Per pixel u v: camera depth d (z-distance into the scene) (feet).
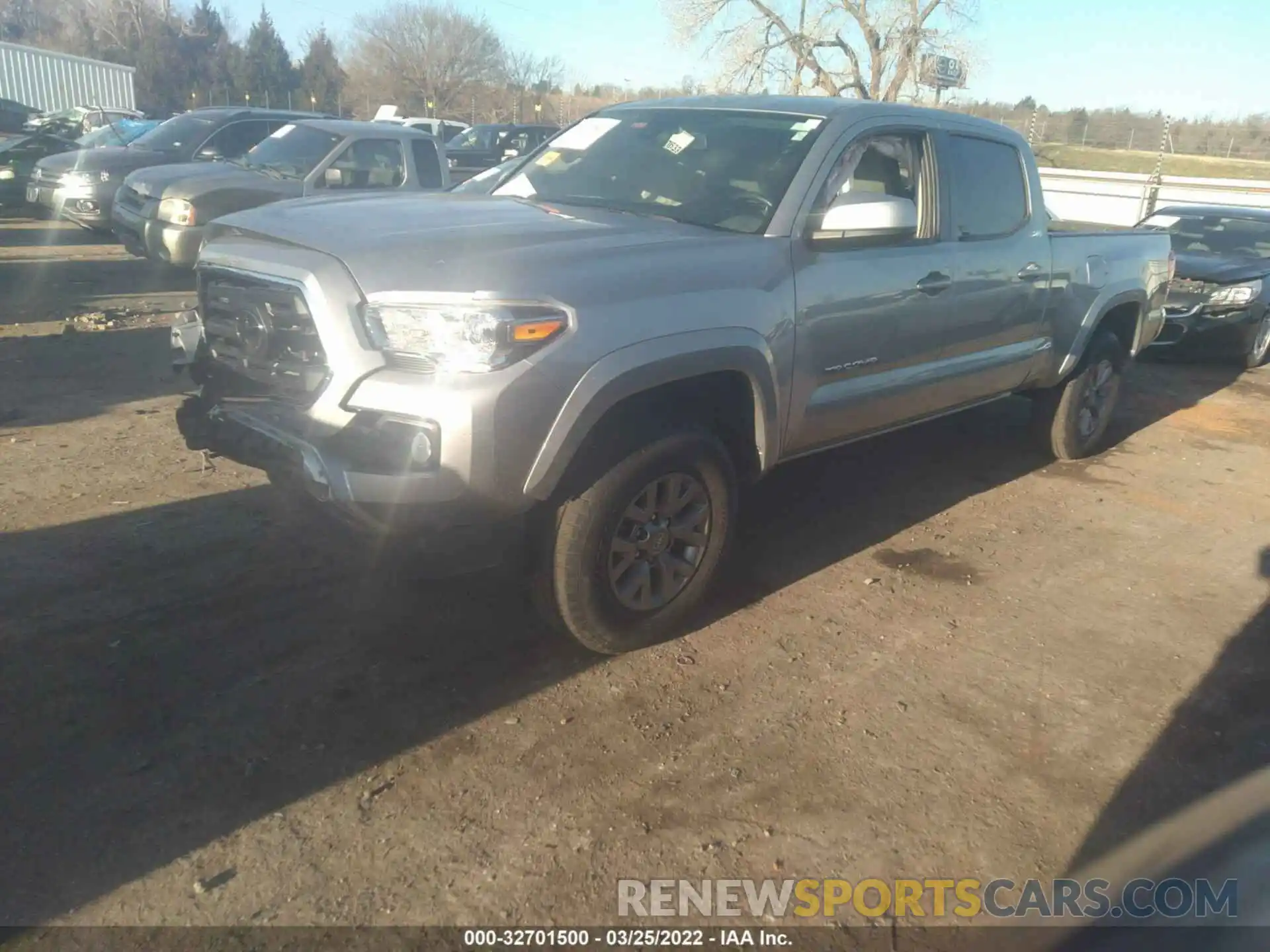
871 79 109.81
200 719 10.55
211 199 30.63
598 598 11.50
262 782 9.64
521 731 10.68
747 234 12.90
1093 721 11.46
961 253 15.69
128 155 39.17
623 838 9.17
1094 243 19.43
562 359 10.23
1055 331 18.71
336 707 10.89
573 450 10.48
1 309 29.86
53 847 8.66
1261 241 34.88
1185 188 76.13
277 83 197.36
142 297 33.24
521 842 9.05
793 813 9.61
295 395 10.97
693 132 14.93
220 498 16.19
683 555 12.46
